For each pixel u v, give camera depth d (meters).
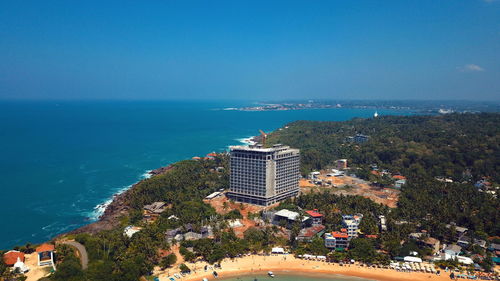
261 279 198.88
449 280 196.25
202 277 198.62
